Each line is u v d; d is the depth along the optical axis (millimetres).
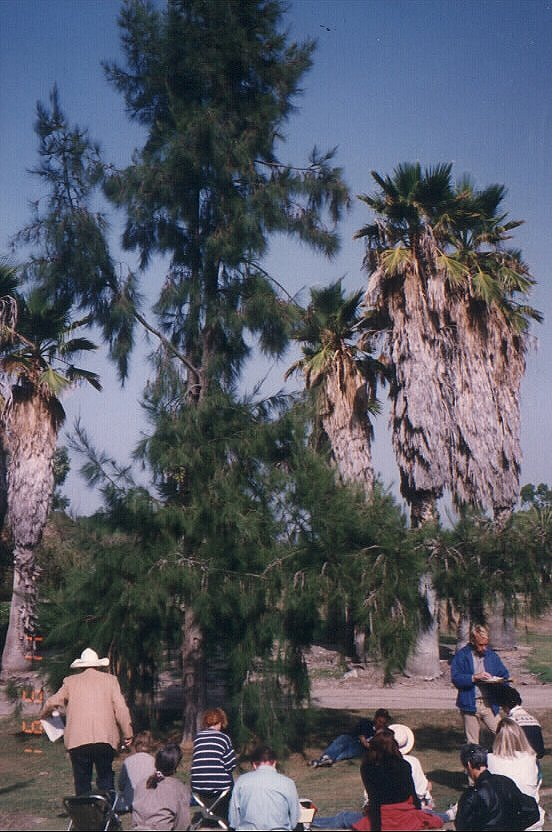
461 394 28688
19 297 25703
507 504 28797
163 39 16109
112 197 15906
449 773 12719
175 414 14734
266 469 14227
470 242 29688
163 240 16172
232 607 13797
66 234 15406
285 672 13719
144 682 14398
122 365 15945
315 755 14727
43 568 25516
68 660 13875
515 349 30328
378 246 28125
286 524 13672
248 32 16906
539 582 12070
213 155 15500
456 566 12172
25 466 26141
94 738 9453
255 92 16969
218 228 15914
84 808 7379
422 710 19812
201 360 16531
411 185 27359
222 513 13734
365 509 13078
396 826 6840
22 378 26531
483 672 10250
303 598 13008
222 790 8398
